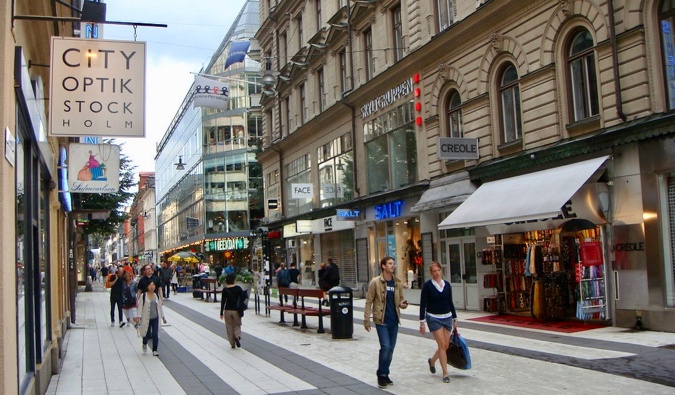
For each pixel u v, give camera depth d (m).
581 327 13.23
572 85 14.57
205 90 23.72
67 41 8.25
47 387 9.30
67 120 8.14
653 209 12.27
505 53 16.72
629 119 12.72
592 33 13.75
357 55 25.95
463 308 18.41
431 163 20.25
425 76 20.62
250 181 54.56
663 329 11.95
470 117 18.09
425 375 9.14
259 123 55.31
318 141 30.59
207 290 27.30
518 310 16.28
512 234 16.50
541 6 15.16
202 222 56.62
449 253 19.22
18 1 7.12
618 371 8.68
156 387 9.16
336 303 13.66
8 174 5.52
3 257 5.18
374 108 24.33
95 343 14.53
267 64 38.88
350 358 11.05
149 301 12.37
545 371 8.96
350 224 26.00
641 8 12.52
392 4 23.03
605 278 13.28
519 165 15.68
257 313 20.95
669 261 12.12
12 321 5.66
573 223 13.15
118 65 8.37
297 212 34.00
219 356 11.92
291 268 26.66
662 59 12.34
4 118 5.26
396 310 8.75
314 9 31.14
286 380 9.29
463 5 18.38
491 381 8.49
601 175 13.31
